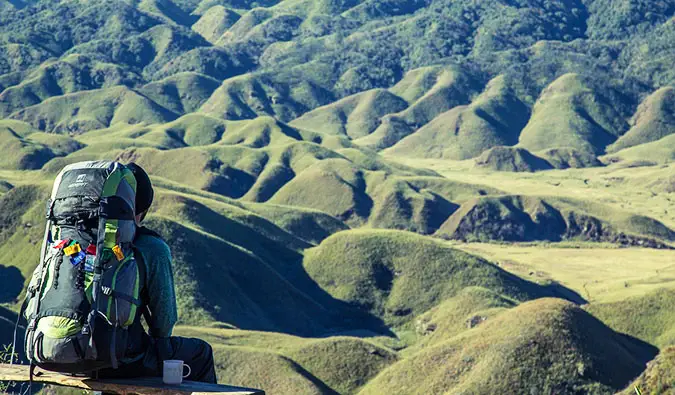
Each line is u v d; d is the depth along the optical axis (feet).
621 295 459.73
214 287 415.64
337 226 652.89
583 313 302.66
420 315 449.48
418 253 489.67
